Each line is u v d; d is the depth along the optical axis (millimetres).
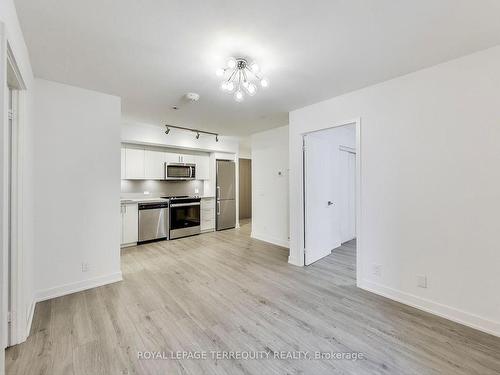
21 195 1841
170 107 3391
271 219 4828
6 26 1212
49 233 2461
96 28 1667
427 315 2191
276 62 2139
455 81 2082
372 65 2193
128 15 1533
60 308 2279
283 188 4582
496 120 1891
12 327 1762
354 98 2791
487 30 1687
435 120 2195
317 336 1898
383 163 2553
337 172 4551
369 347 1771
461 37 1771
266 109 3486
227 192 6141
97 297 2506
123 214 4391
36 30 1679
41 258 2412
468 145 2021
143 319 2117
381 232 2584
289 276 3113
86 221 2693
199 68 2252
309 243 3607
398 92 2430
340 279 3021
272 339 1860
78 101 2652
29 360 1621
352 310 2283
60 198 2527
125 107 3385
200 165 5875
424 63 2158
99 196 2785
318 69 2268
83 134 2680
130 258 3797
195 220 5504
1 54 1110
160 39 1802
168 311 2250
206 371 1540
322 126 3143
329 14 1521
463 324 2037
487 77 1926
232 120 4117
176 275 3115
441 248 2172
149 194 5324
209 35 1752
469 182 2020
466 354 1691
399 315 2193
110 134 2873
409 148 2359
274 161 4762
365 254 2729
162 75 2391
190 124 4398
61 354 1681
